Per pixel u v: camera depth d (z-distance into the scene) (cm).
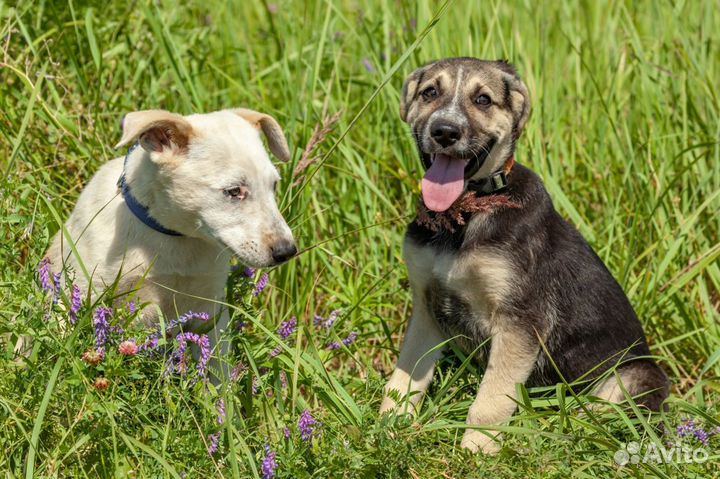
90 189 522
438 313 563
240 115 530
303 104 710
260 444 443
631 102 783
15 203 517
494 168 554
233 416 446
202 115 512
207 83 811
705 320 637
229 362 475
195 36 809
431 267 546
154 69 747
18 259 511
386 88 709
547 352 524
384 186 708
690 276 618
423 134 546
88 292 452
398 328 611
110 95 706
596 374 566
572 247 566
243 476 422
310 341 504
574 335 560
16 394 422
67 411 412
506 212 538
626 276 627
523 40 802
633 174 715
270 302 614
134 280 500
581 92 785
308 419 429
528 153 700
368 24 803
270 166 500
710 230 696
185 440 418
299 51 721
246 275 545
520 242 536
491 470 437
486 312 546
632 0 906
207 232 490
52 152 633
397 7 775
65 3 725
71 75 695
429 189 538
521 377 529
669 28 817
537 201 554
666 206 689
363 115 747
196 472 414
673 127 752
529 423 493
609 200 697
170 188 483
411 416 466
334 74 742
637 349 582
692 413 506
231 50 822
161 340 440
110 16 755
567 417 468
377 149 708
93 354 422
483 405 520
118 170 522
